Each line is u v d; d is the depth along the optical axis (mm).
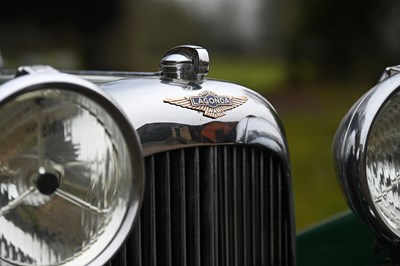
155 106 1356
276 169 1442
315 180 5121
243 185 1405
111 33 9828
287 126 8516
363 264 1793
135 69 9961
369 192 1364
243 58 15117
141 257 1346
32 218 1184
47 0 9352
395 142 1393
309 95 12234
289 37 13414
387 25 12469
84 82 1173
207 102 1384
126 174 1202
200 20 14141
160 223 1354
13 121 1168
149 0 12766
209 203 1366
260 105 1438
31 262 1179
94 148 1197
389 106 1387
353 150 1380
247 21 14477
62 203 1192
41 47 9523
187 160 1360
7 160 1173
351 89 12781
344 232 1803
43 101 1171
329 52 13031
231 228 1396
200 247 1372
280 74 14312
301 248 1813
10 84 1146
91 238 1200
